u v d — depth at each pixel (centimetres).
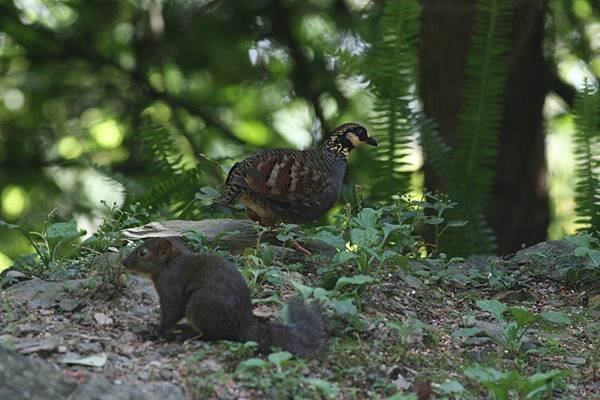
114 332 820
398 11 1389
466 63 1531
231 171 1092
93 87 2030
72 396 686
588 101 1380
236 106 2050
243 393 724
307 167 1088
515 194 1576
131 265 803
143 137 1505
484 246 1341
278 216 1080
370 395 764
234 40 2023
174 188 1422
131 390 700
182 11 2019
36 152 1997
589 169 1372
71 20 2008
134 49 2023
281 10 2017
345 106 1995
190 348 779
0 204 1936
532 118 1588
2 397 669
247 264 980
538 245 1214
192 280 794
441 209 1162
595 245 1190
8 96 2012
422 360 838
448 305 1002
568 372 753
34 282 921
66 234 988
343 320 863
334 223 1132
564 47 1888
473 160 1374
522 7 1520
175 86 2034
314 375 773
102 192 1927
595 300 1043
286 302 861
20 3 1966
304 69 2031
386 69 1392
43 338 796
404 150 1523
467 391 780
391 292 977
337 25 1994
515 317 878
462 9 1486
